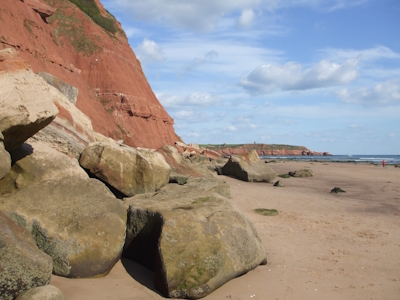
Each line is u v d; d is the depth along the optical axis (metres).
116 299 4.98
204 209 6.34
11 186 6.53
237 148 148.75
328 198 15.23
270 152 171.38
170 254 5.41
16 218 5.71
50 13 25.53
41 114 6.43
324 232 9.24
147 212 6.27
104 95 31.61
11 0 21.33
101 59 32.97
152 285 5.58
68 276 5.40
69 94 15.48
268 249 7.73
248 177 20.91
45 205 5.98
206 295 5.29
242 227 6.43
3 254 4.12
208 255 5.55
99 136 14.27
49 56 22.67
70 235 5.56
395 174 30.05
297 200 14.23
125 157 10.02
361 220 10.80
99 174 9.78
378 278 6.41
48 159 7.23
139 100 33.88
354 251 7.81
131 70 37.09
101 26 39.34
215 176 18.27
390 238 8.88
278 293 5.60
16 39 20.06
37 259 4.40
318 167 40.81
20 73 6.50
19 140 6.55
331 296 5.63
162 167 11.60
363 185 20.80
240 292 5.52
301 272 6.53
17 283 4.18
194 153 33.81
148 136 32.88
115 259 5.92
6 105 5.86
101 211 6.11
